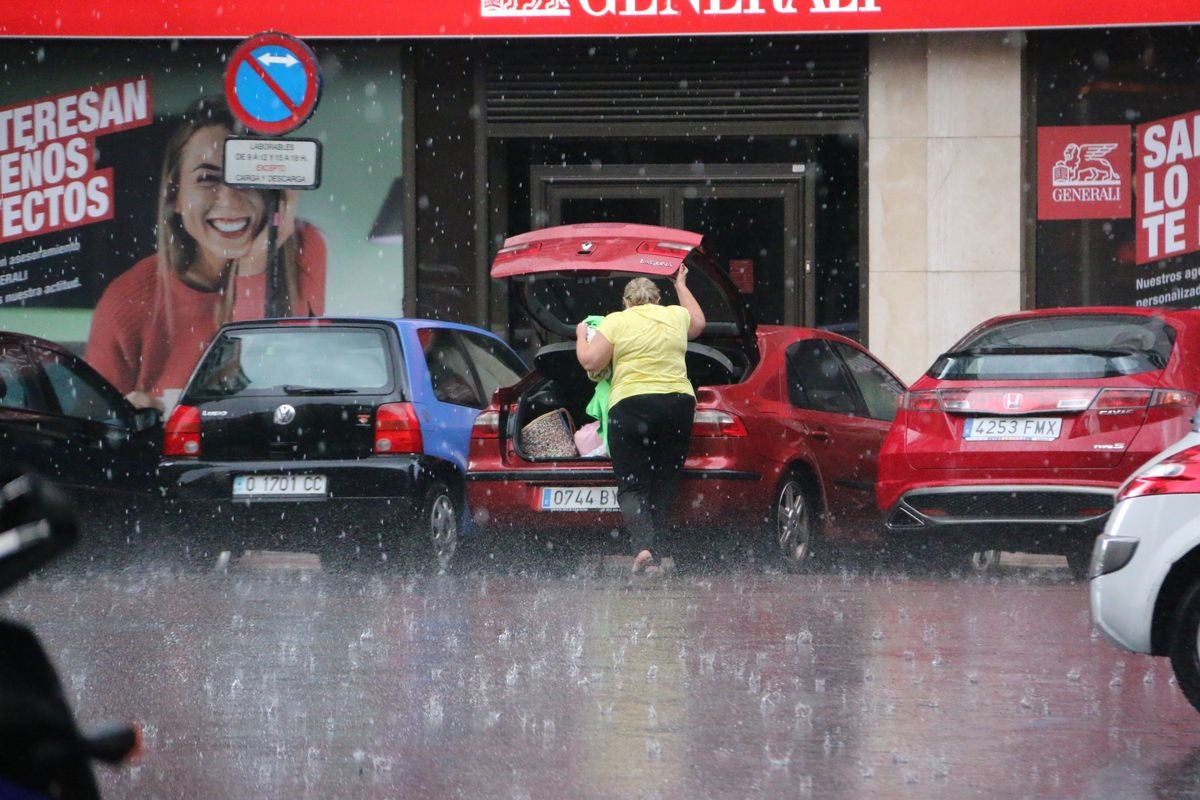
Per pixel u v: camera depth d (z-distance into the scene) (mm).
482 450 28766
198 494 29422
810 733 14820
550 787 12781
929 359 43594
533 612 23188
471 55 43812
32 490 4707
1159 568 15164
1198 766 13562
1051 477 26562
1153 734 14836
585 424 29891
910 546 27641
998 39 43188
